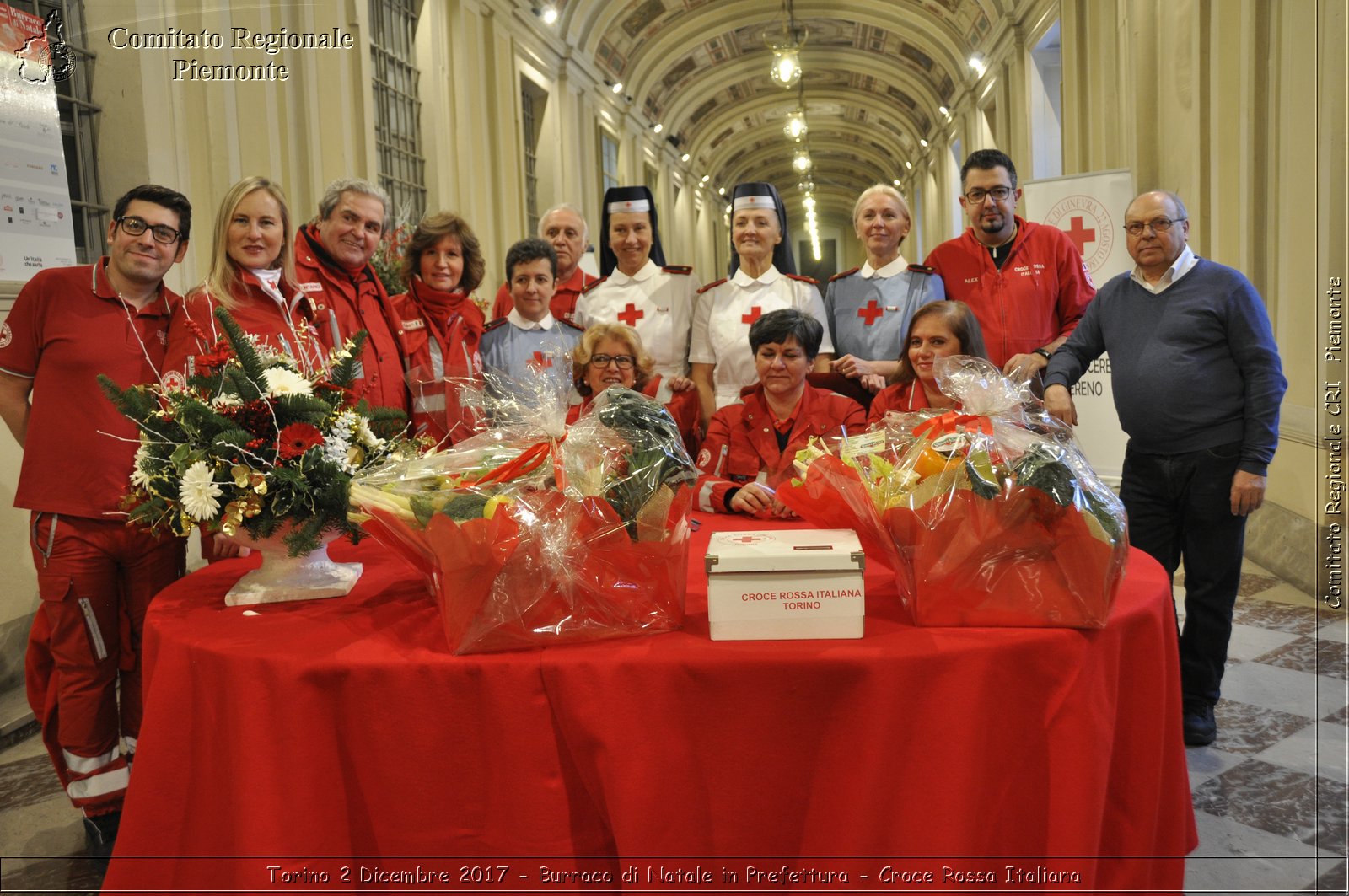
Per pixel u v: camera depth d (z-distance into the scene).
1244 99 5.16
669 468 1.60
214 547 2.60
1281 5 4.93
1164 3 6.45
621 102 15.80
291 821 1.52
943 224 18.52
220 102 5.22
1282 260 4.90
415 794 1.55
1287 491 4.92
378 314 3.36
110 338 2.62
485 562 1.50
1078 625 1.56
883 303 3.87
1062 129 9.05
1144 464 3.08
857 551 1.54
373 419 2.12
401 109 8.57
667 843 1.50
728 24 16.03
